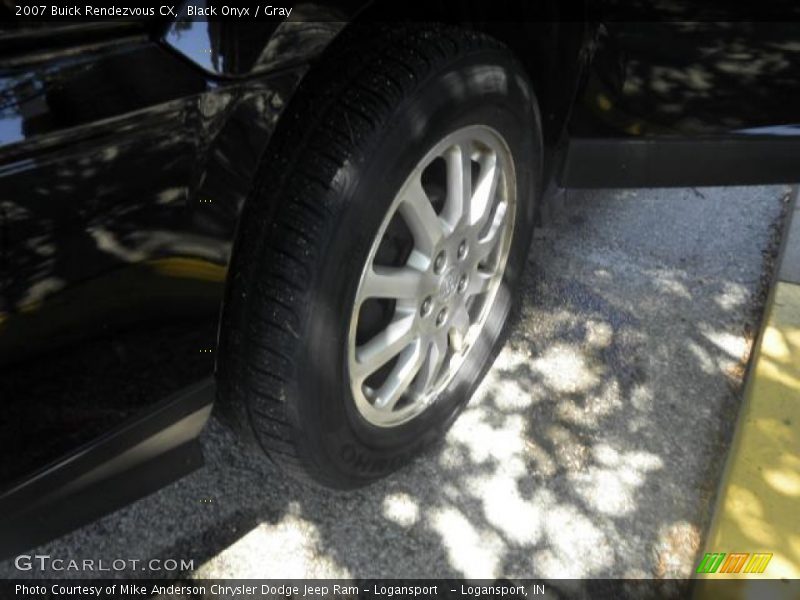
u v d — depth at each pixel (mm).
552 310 2662
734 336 2588
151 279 1370
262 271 1543
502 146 1968
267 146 1469
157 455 1615
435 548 1973
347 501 2074
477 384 2307
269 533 1996
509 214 2152
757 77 2121
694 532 2014
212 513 2039
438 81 1632
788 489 2033
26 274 1198
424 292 1877
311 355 1591
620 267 2848
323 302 1561
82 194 1213
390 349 1858
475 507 2064
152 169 1285
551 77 2203
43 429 1360
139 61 1239
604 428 2275
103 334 1353
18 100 1128
